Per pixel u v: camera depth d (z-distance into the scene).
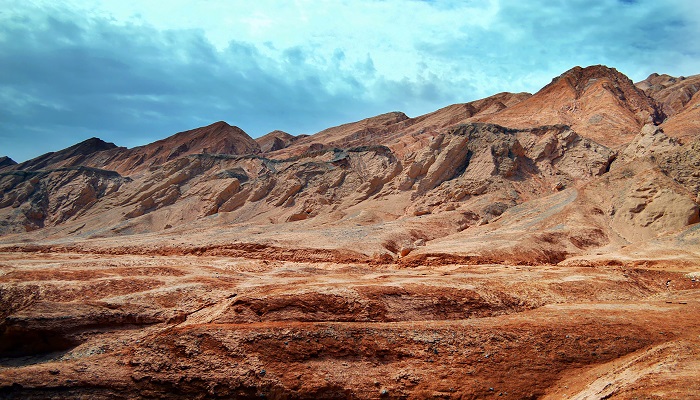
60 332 30.55
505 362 27.03
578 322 31.14
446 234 69.06
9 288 36.56
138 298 35.28
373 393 24.95
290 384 25.02
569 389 24.95
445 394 24.88
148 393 24.52
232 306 31.23
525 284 39.44
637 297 39.75
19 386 23.75
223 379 24.98
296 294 32.44
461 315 33.97
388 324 29.98
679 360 23.75
